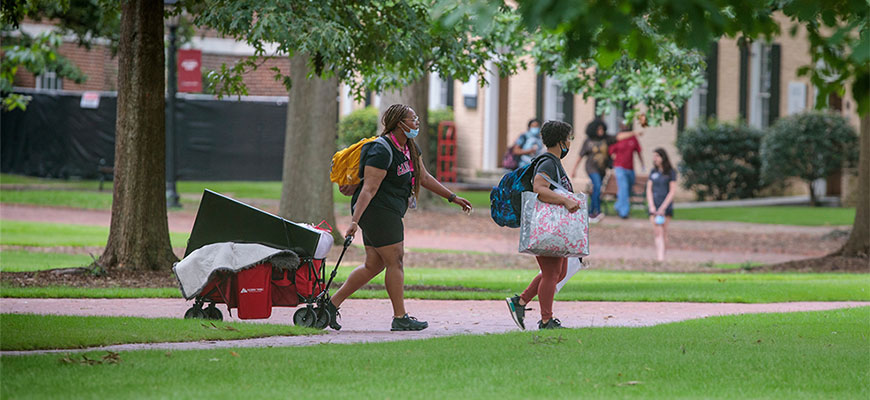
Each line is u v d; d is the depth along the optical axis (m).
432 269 51.16
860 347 23.92
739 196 97.50
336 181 26.55
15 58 63.59
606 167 79.12
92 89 115.19
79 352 21.11
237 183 105.12
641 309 33.72
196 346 22.80
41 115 106.94
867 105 15.99
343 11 35.28
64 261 48.19
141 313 29.48
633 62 42.62
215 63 111.31
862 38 14.23
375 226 26.20
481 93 100.75
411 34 36.00
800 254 61.19
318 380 18.47
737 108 100.81
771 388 18.61
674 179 55.72
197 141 106.50
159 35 40.69
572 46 15.64
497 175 99.38
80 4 72.88
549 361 20.83
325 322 26.89
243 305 26.30
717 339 24.72
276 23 31.75
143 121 40.72
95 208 78.25
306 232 26.47
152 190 41.06
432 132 101.06
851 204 92.88
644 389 18.17
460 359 20.88
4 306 30.75
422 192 80.56
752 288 39.47
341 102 107.75
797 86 102.12
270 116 107.56
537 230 25.50
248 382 18.12
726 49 100.06
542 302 26.94
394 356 21.06
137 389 17.20
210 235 26.62
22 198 81.94
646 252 60.94
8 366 19.05
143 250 40.88
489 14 14.34
